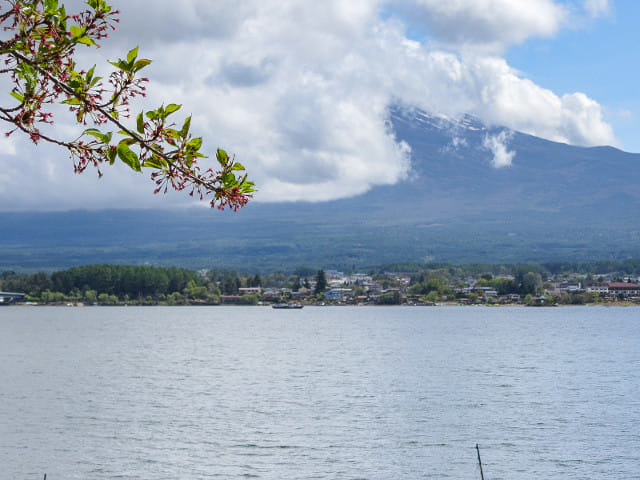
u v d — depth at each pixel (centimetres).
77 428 5434
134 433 5266
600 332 17112
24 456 4609
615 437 5084
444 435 5178
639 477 4106
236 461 4506
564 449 4750
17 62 489
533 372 9062
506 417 5847
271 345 13512
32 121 492
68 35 486
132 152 513
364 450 4753
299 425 5538
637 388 7550
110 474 4231
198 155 526
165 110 515
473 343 13900
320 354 11631
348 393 7188
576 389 7488
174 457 4600
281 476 4175
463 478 4134
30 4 481
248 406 6400
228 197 538
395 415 5934
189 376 8694
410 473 4228
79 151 505
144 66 507
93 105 500
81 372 9106
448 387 7650
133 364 10144
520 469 4297
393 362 10319
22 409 6222
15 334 16525
